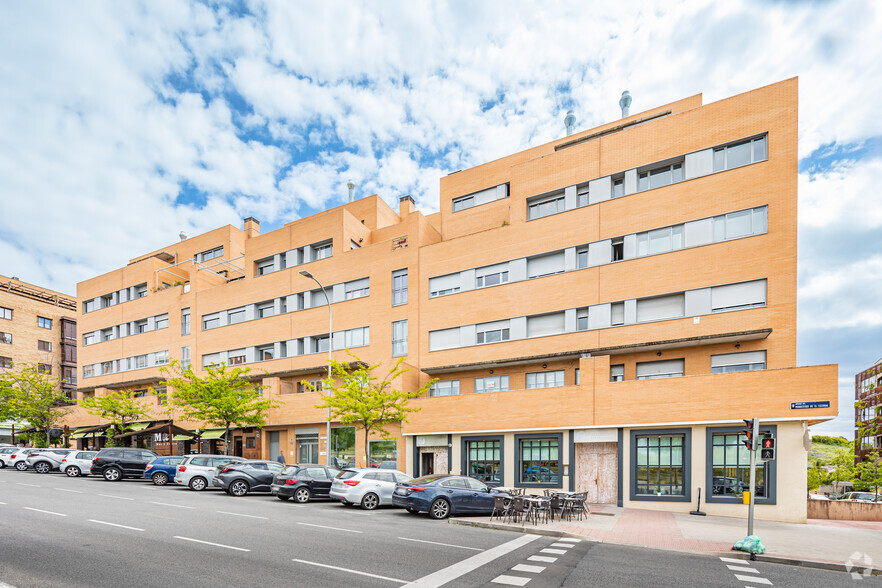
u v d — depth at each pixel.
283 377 32.88
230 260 39.06
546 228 25.12
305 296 33.28
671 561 10.25
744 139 20.84
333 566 8.45
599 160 24.19
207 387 28.05
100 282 45.75
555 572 8.83
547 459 21.95
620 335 22.38
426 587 7.51
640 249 22.64
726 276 20.36
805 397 16.78
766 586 8.57
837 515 19.72
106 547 9.24
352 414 23.45
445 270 27.95
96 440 40.31
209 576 7.59
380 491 16.56
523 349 24.78
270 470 20.16
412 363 28.19
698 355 20.75
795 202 19.45
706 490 18.12
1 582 6.96
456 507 14.96
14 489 18.27
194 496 18.25
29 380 40.41
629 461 19.78
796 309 18.97
